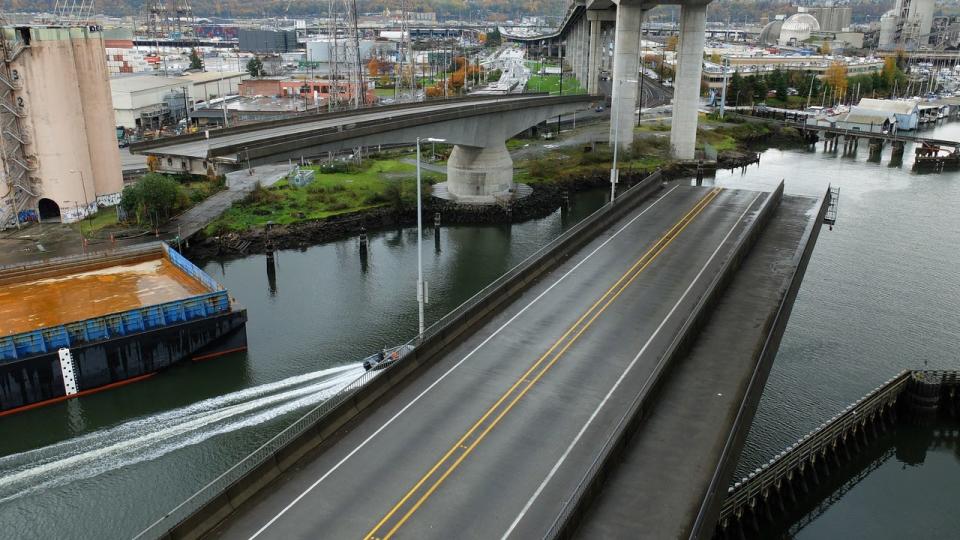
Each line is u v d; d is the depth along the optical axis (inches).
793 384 2464.3
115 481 1953.7
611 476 1467.8
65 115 3659.0
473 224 4409.5
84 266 2987.2
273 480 1480.1
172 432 2177.7
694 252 2888.8
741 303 2348.7
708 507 1348.4
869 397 2231.8
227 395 2380.7
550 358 1990.7
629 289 2495.1
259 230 3941.9
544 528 1325.0
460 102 5137.8
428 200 4581.7
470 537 1304.1
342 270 3538.4
